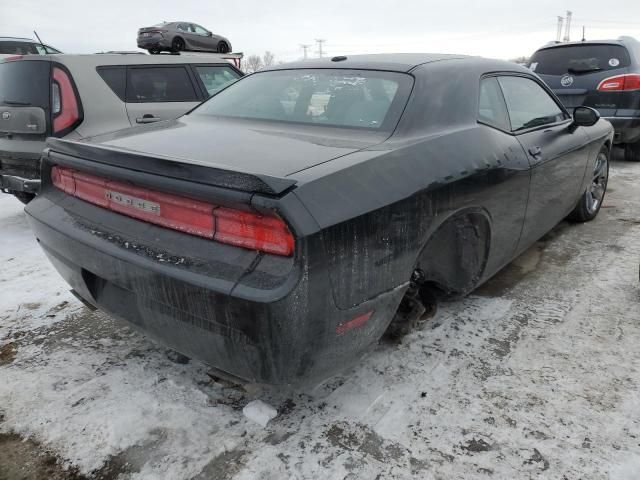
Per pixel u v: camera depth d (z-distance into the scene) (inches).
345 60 115.9
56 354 106.8
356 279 71.0
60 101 180.4
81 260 85.0
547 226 141.6
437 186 84.5
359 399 90.4
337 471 75.3
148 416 87.1
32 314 124.6
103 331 116.1
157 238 75.0
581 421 84.7
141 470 76.3
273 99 110.9
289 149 81.6
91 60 190.9
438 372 97.6
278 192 62.1
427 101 96.8
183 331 74.1
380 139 88.3
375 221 72.1
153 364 102.4
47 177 99.7
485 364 100.1
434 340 108.0
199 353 75.2
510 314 119.1
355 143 85.7
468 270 106.0
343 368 79.5
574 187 153.3
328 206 66.5
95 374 99.3
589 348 105.3
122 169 77.4
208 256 69.1
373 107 97.3
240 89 123.0
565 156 137.5
